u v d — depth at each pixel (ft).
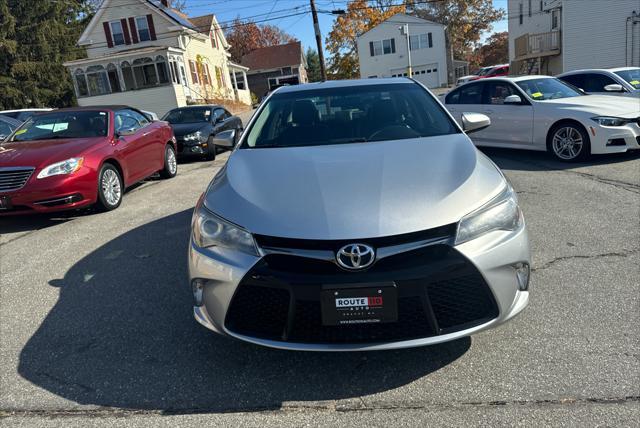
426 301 7.06
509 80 26.07
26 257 14.83
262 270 7.26
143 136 23.81
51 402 7.60
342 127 11.29
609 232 13.55
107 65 86.22
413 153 9.30
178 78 90.79
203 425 6.90
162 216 18.51
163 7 105.09
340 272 7.07
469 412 6.85
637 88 28.53
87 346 9.27
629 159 22.86
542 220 15.08
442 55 140.67
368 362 8.23
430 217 7.24
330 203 7.58
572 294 10.13
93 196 18.61
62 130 20.94
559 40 84.79
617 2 75.92
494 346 8.46
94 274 12.94
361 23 163.84
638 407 6.70
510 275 7.59
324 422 6.84
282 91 13.48
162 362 8.55
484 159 9.49
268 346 7.36
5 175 17.08
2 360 8.94
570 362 7.83
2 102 99.04
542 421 6.57
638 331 8.57
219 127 36.63
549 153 25.08
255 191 8.26
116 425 7.00
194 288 8.04
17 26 103.96
